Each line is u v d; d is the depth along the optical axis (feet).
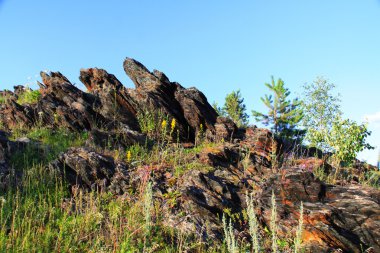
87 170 29.32
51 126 42.50
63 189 27.99
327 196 27.78
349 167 39.68
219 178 30.86
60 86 46.70
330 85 117.39
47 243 21.27
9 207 24.06
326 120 109.70
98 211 25.48
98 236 22.91
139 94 45.01
